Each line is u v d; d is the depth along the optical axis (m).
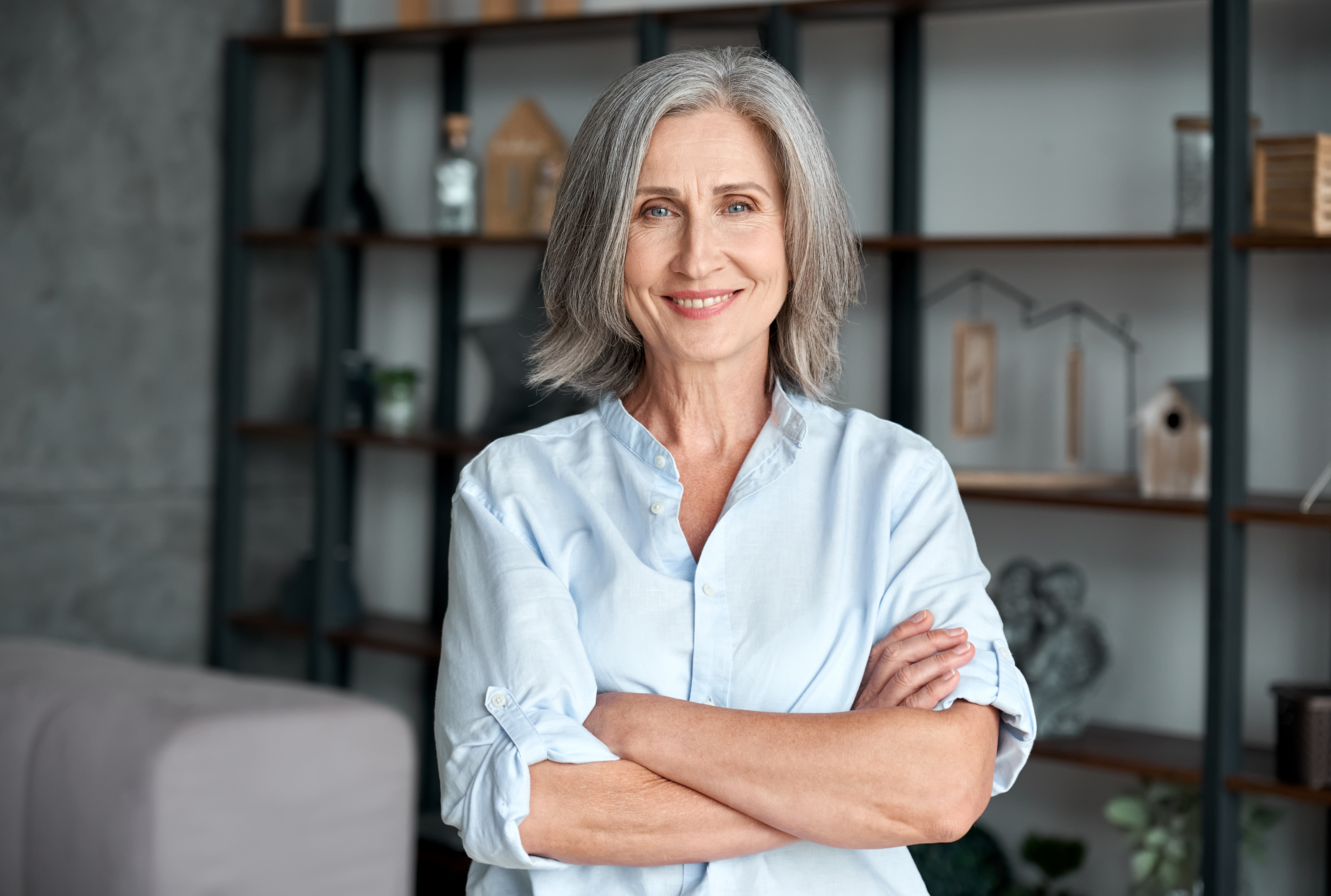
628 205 1.17
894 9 2.93
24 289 3.43
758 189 1.18
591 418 1.30
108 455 3.62
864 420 1.27
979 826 2.93
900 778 1.09
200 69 3.78
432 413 3.85
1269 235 2.46
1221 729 2.47
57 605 3.52
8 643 2.75
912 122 3.09
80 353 3.55
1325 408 2.72
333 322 3.61
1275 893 2.79
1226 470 2.47
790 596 1.19
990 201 3.07
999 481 2.83
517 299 3.71
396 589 3.95
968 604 1.19
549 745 1.11
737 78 1.18
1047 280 3.02
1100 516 2.98
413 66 3.86
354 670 4.00
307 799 2.32
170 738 2.17
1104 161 2.94
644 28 3.07
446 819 1.15
